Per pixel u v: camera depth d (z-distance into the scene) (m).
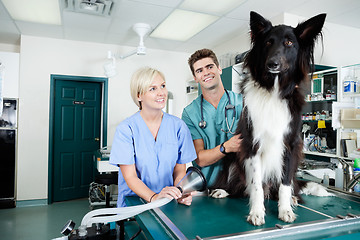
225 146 1.32
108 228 1.08
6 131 4.27
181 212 1.09
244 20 3.68
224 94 1.59
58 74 4.62
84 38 4.58
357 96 3.05
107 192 3.38
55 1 3.12
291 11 3.33
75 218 3.76
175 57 5.47
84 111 4.91
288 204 1.02
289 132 1.08
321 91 3.35
